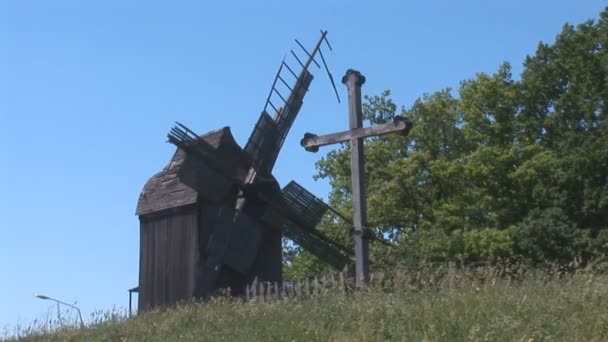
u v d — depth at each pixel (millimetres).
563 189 62562
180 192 47125
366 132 28500
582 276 23422
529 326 18438
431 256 58344
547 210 59312
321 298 26078
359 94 29078
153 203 48312
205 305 32688
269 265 46906
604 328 18000
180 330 25688
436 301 21766
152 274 47562
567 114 66875
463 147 70688
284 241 74750
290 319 23031
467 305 20953
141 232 48688
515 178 64188
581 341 17438
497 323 18688
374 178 71188
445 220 64750
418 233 62781
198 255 45375
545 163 63031
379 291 24984
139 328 27656
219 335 22984
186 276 45719
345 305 23328
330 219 69000
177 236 46750
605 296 20219
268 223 46469
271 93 49281
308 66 50906
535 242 57781
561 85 68562
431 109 71000
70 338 28281
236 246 45062
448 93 73375
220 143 46250
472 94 69750
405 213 68312
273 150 48438
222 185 46125
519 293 21812
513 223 64062
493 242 58719
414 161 67312
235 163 46625
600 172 61375
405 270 27578
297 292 29062
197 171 45469
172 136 44406
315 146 29516
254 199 46594
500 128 68375
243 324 24062
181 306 34094
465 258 56375
